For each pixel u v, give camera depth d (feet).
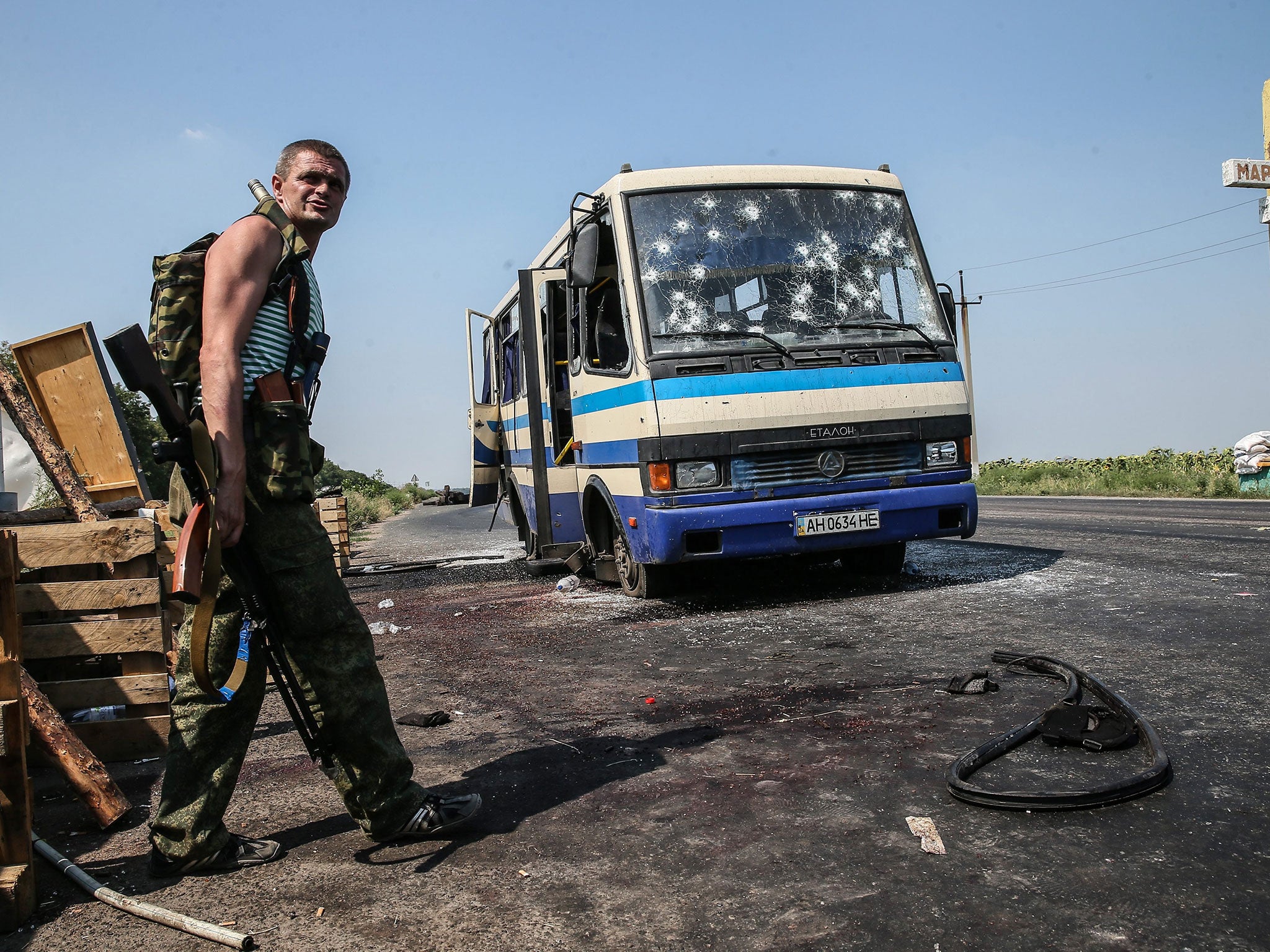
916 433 24.66
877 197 27.04
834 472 23.98
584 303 28.04
